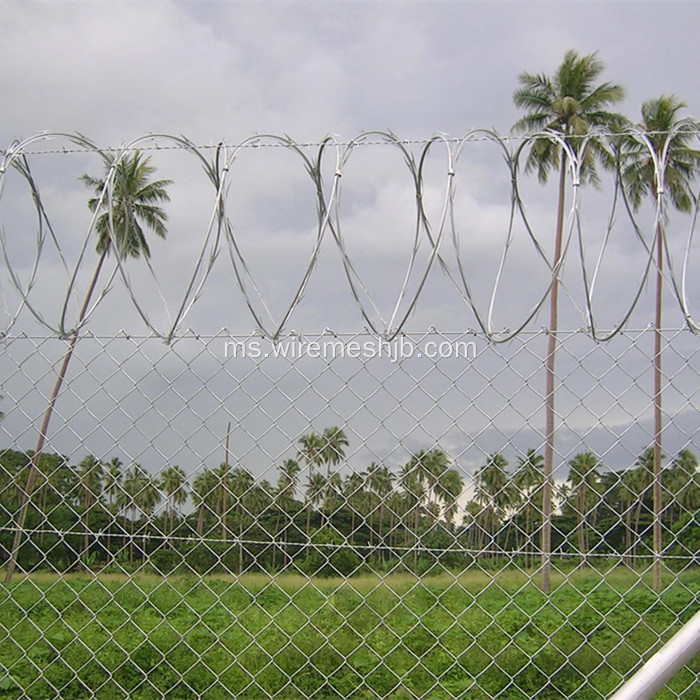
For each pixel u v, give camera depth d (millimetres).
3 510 3137
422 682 4719
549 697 4688
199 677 4684
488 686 4730
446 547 2910
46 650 4520
